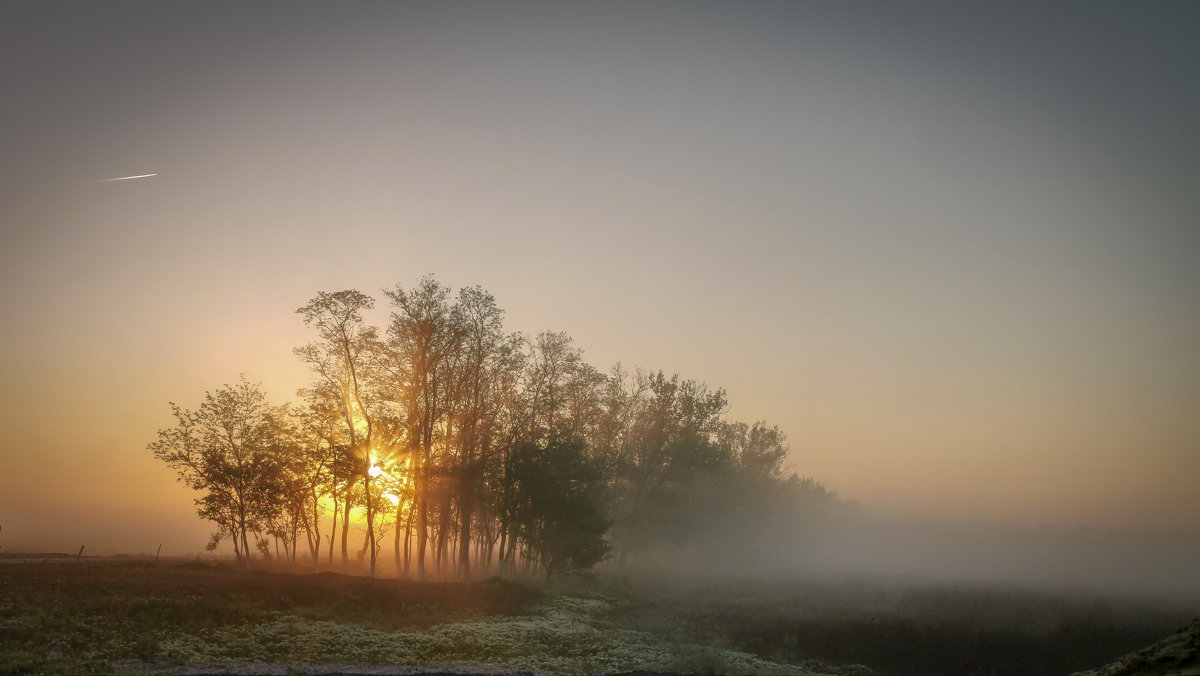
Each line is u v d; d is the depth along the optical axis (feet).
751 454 294.66
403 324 163.12
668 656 93.40
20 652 70.54
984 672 91.97
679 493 227.40
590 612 128.16
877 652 102.06
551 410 186.91
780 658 98.27
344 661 82.12
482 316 173.37
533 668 84.79
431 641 94.17
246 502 166.09
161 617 89.92
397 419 161.79
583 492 173.37
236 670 73.20
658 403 226.17
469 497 175.01
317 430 164.35
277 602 106.11
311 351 161.38
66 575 113.50
